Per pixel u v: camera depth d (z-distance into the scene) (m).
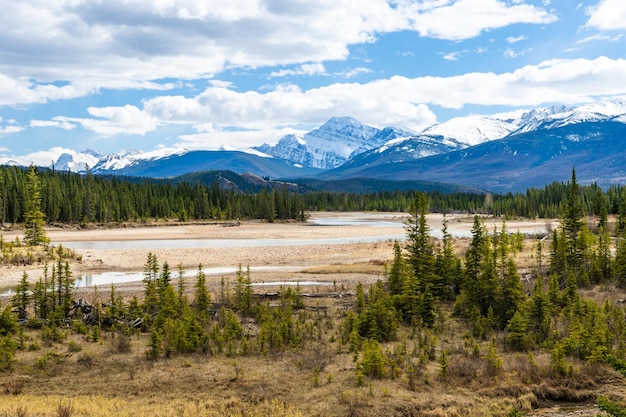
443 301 44.19
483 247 41.94
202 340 30.86
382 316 33.34
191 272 65.88
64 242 104.38
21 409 20.25
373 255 78.75
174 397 23.41
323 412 21.89
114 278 61.06
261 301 44.06
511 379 25.67
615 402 23.64
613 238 81.69
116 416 20.47
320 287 51.88
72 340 32.12
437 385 24.97
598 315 33.41
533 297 35.28
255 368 27.00
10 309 33.59
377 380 25.30
